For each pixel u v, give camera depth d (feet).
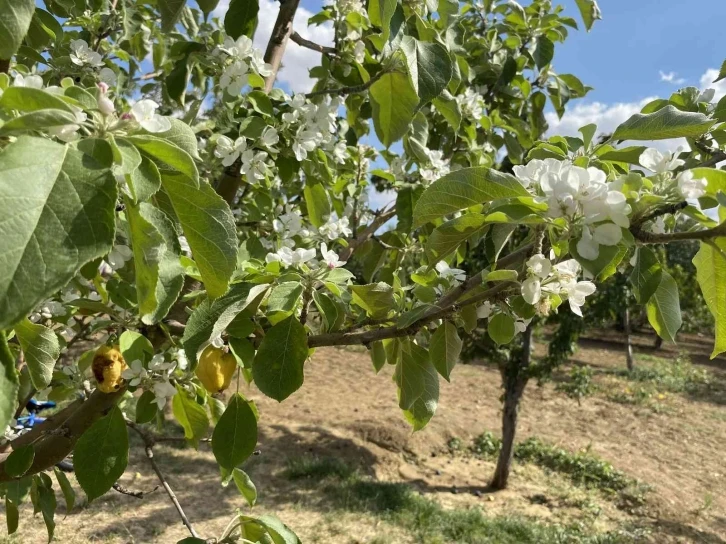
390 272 8.95
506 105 12.45
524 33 11.62
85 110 2.78
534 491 26.78
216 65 6.88
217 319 4.29
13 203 1.99
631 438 35.42
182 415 6.23
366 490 24.08
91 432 5.04
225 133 7.03
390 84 6.93
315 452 28.40
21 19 3.01
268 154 7.34
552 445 32.32
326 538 19.86
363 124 10.79
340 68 7.84
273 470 25.73
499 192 3.60
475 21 12.60
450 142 10.86
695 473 30.40
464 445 32.22
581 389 40.91
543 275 3.84
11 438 7.10
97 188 2.16
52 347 4.02
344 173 9.63
